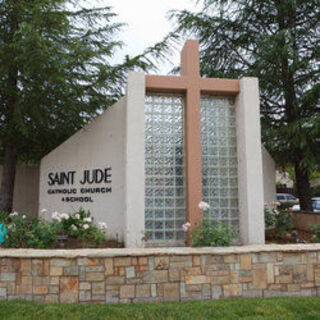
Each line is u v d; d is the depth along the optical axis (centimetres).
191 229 569
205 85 614
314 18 1003
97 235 569
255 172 593
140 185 558
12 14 755
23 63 717
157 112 621
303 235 703
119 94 927
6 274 391
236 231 617
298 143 915
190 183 583
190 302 392
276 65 959
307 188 1035
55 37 729
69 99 778
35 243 492
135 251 404
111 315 346
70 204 739
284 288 426
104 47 870
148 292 396
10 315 341
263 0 1025
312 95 918
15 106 751
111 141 682
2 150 992
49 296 385
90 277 390
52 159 790
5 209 875
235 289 414
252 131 603
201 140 631
